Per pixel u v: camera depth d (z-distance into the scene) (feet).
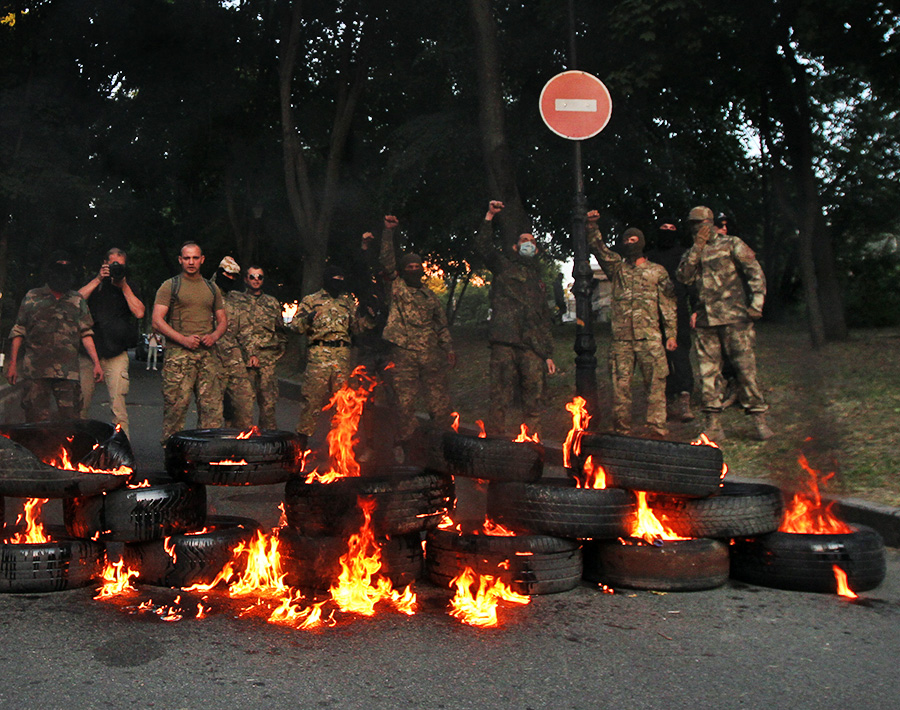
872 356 38.75
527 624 13.65
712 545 15.76
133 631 13.09
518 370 28.50
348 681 11.19
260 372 31.12
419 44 61.98
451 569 15.49
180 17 76.59
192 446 16.02
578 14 50.08
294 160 69.51
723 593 15.56
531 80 54.44
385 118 69.31
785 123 43.19
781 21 43.55
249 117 82.28
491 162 48.01
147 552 15.61
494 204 28.35
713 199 51.67
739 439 27.30
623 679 11.41
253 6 76.07
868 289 54.39
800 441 25.64
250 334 30.17
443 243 53.93
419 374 28.58
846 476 22.18
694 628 13.56
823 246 44.75
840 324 46.42
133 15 76.48
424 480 15.80
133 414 47.44
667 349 27.66
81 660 11.84
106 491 15.55
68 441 17.88
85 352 28.37
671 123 52.65
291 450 16.62
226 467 15.97
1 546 15.06
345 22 66.64
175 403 27.22
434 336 28.66
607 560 15.78
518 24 53.06
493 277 28.71
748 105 46.83
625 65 49.24
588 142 53.47
